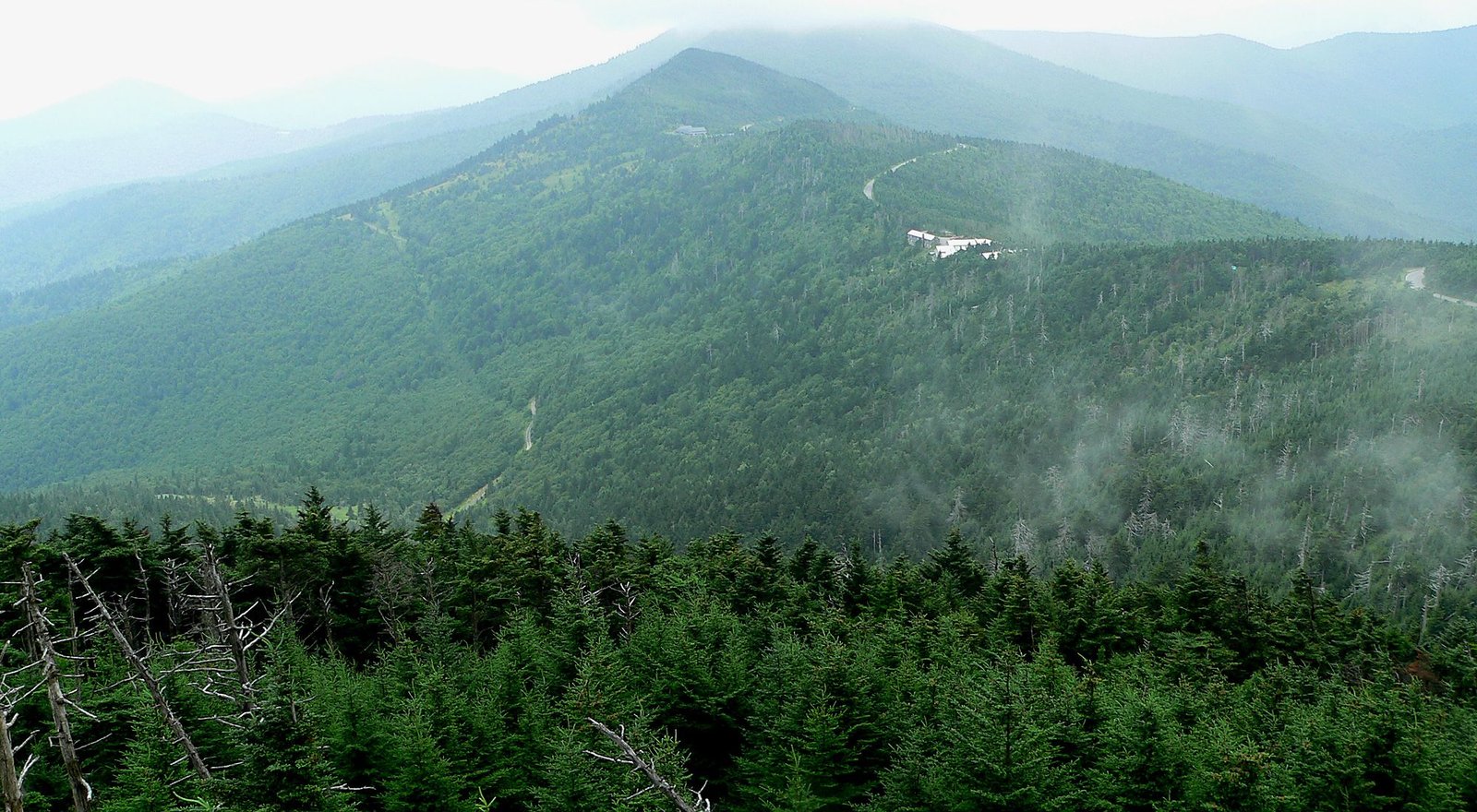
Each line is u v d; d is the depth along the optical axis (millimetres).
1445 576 107562
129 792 30766
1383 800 31578
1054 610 59750
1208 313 191000
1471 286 170500
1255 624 59406
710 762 40406
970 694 34844
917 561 148500
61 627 43625
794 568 70812
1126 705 34375
